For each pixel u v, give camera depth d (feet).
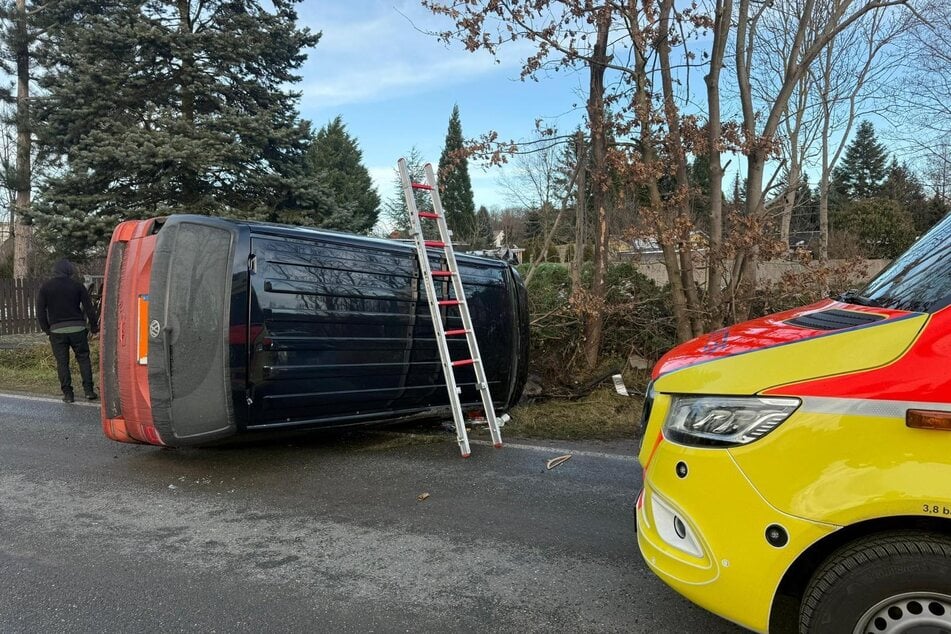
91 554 11.87
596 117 27.58
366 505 14.46
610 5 25.32
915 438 6.57
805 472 6.91
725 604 7.31
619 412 24.45
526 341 24.16
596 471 17.02
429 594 10.41
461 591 10.51
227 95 48.37
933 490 6.39
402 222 113.19
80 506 14.35
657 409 8.59
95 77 44.91
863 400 6.79
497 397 22.88
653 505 8.33
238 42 46.52
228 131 45.62
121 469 17.04
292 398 16.96
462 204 128.88
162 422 16.47
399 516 13.79
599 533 12.85
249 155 45.93
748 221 26.14
